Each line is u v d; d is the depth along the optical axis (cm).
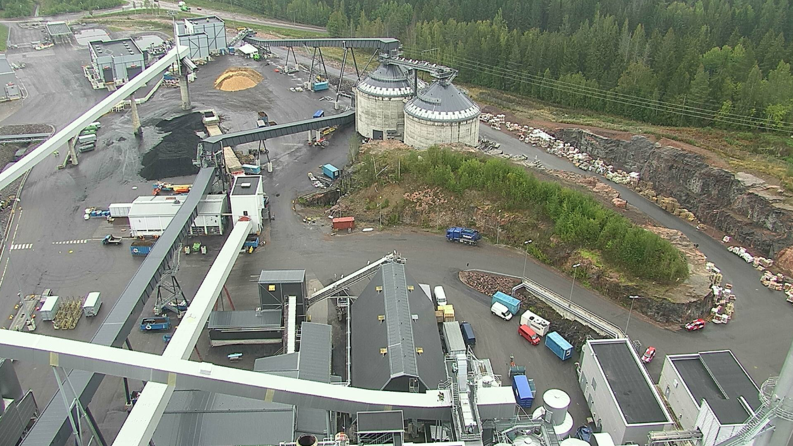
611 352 8612
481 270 11688
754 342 9912
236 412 7344
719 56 18612
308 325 9212
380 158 15038
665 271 10600
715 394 7888
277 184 15350
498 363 9388
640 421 7531
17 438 7700
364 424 6681
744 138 15725
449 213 13238
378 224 13388
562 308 10438
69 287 11338
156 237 12838
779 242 12194
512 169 13338
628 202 14738
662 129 16762
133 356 6712
